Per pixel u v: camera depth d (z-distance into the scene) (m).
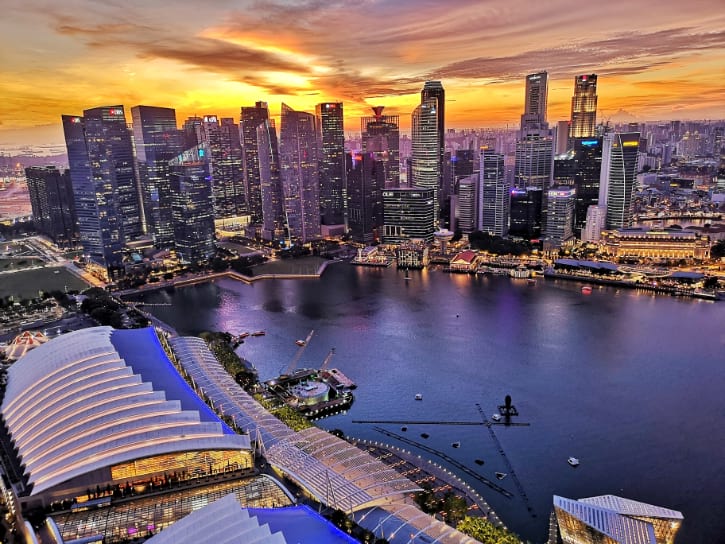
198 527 154.25
